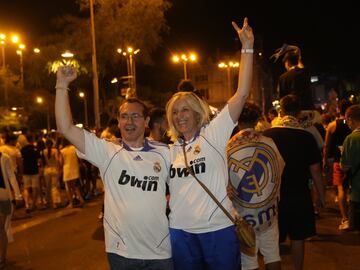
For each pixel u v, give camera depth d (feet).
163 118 18.93
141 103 13.29
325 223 28.55
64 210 42.34
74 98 135.85
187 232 12.48
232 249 12.44
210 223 12.30
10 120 104.37
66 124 12.51
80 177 44.93
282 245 24.61
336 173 27.02
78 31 107.45
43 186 47.60
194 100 13.12
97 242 28.48
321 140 25.02
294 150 17.06
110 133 34.94
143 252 12.50
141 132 13.03
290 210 17.08
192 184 12.46
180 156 12.85
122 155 12.81
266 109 285.84
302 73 25.13
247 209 14.47
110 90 122.42
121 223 12.53
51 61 106.42
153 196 12.60
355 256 21.93
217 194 12.40
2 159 24.36
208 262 12.41
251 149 14.52
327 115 40.81
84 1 103.96
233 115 12.76
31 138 43.83
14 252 27.50
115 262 12.66
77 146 12.76
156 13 105.09
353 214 22.67
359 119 22.56
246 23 12.96
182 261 12.62
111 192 12.75
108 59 108.78
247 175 14.43
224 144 12.73
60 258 25.44
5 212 24.47
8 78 111.55
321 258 21.93
